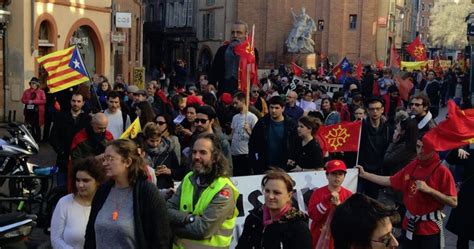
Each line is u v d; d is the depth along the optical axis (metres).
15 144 10.14
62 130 9.64
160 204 5.05
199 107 8.47
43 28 21.98
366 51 53.75
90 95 13.34
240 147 10.66
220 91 13.20
